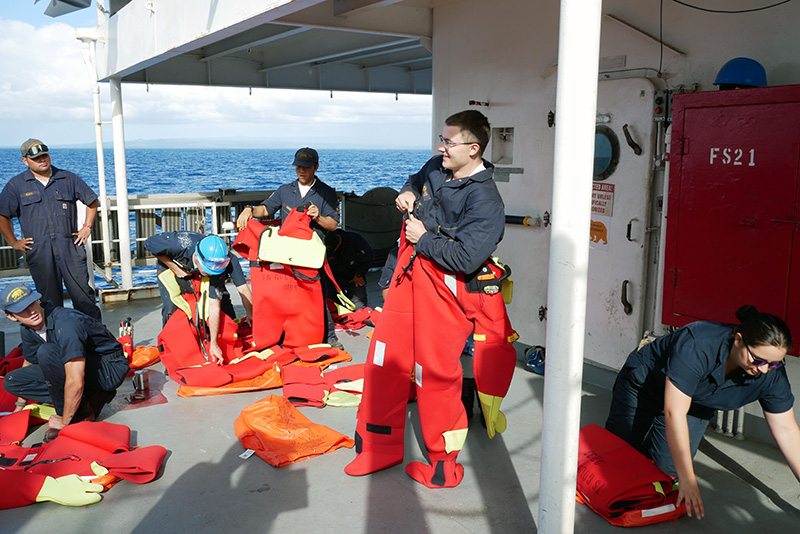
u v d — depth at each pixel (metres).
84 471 3.42
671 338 3.27
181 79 9.84
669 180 3.94
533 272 5.29
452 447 3.37
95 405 4.26
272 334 5.36
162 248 4.88
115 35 6.63
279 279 5.28
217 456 3.74
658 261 4.29
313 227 5.76
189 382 4.71
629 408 3.48
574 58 2.12
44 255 5.94
